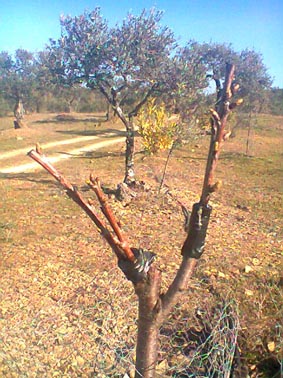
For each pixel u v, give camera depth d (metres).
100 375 4.12
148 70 12.20
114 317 5.15
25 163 19.22
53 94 48.69
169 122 13.07
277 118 38.84
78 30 12.27
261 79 27.42
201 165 18.67
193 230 1.43
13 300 5.93
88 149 23.53
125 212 10.68
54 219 10.09
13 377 4.10
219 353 3.80
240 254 7.92
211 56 25.52
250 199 12.62
